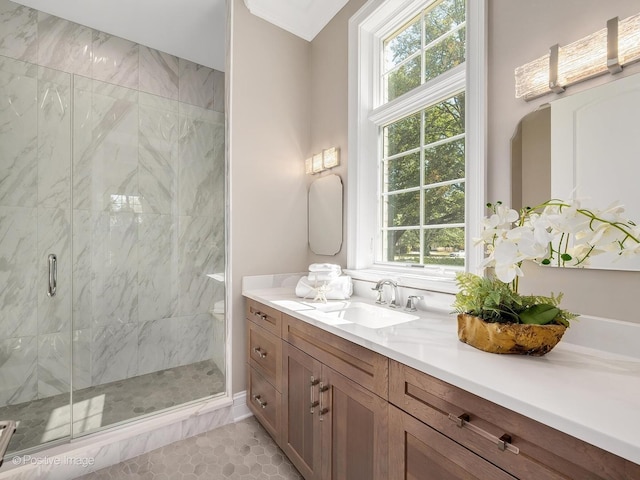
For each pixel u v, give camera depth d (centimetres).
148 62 261
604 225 71
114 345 233
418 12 178
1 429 83
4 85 200
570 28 98
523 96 107
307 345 138
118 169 239
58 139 216
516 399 61
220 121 275
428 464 82
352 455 111
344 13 208
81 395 208
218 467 155
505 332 83
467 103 125
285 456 163
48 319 208
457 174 153
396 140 189
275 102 225
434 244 164
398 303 158
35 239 208
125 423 173
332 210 214
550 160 102
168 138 258
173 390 214
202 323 267
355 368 109
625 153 87
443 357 84
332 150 210
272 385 169
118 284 237
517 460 63
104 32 242
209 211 269
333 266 185
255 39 216
